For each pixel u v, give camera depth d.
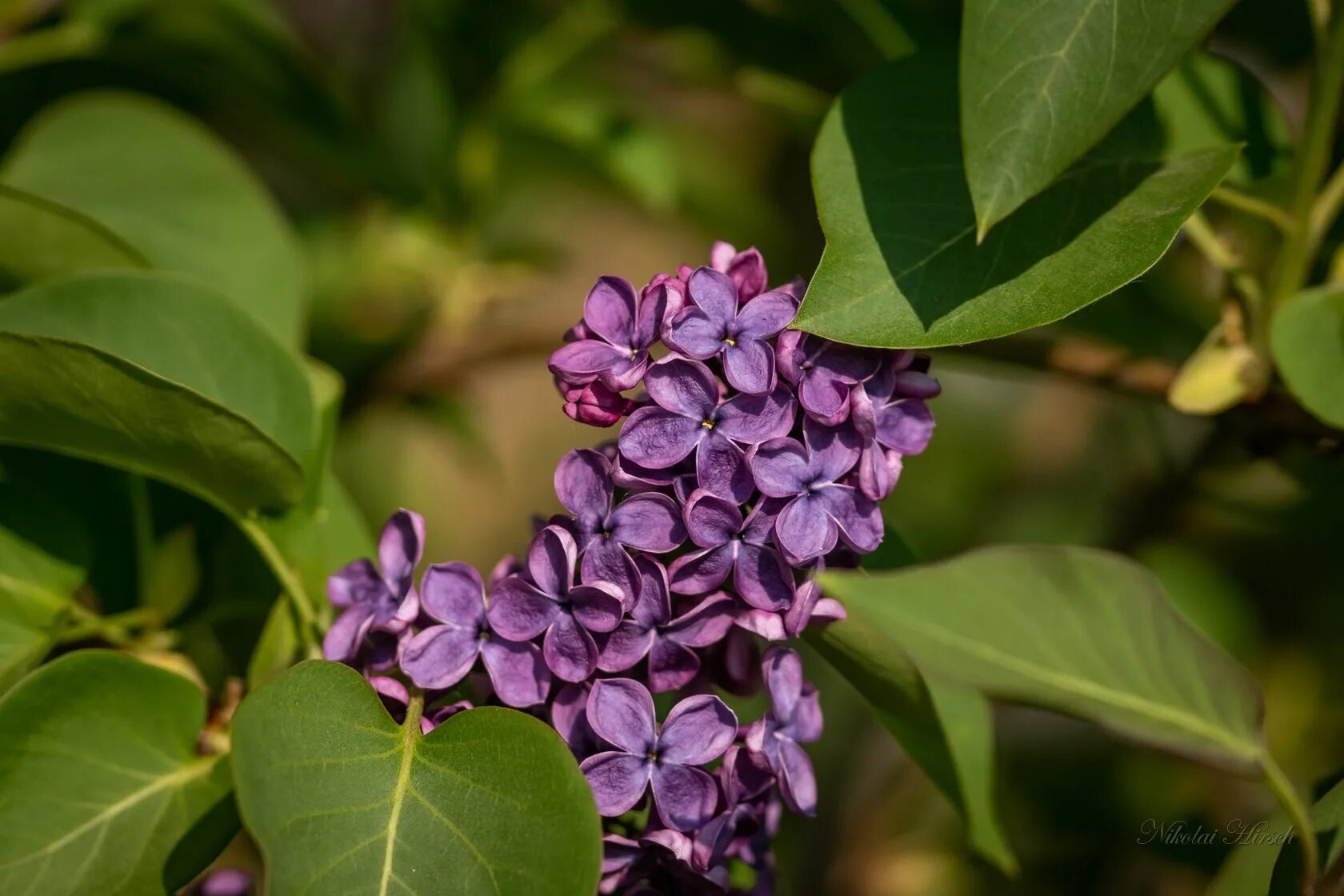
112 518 0.52
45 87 0.62
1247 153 0.50
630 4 0.61
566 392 0.45
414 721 0.45
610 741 0.45
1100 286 0.45
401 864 0.44
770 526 0.45
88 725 0.47
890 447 0.45
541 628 0.45
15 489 0.50
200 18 0.60
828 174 0.46
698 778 0.45
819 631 0.46
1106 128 0.44
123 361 0.46
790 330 0.45
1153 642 0.47
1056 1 0.44
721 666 0.46
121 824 0.47
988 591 0.47
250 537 0.50
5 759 0.47
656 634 0.45
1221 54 0.51
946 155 0.46
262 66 0.62
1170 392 0.51
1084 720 0.46
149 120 0.55
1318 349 0.48
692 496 0.44
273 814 0.44
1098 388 0.51
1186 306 0.59
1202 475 0.58
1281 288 0.49
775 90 0.56
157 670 0.48
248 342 0.50
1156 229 0.45
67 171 0.54
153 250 0.54
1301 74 0.57
